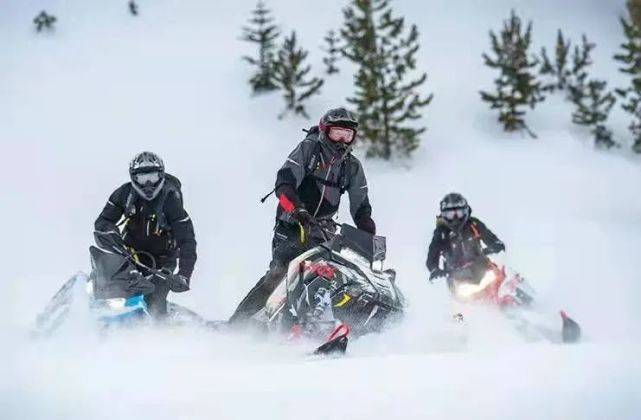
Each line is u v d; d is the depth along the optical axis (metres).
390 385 4.06
